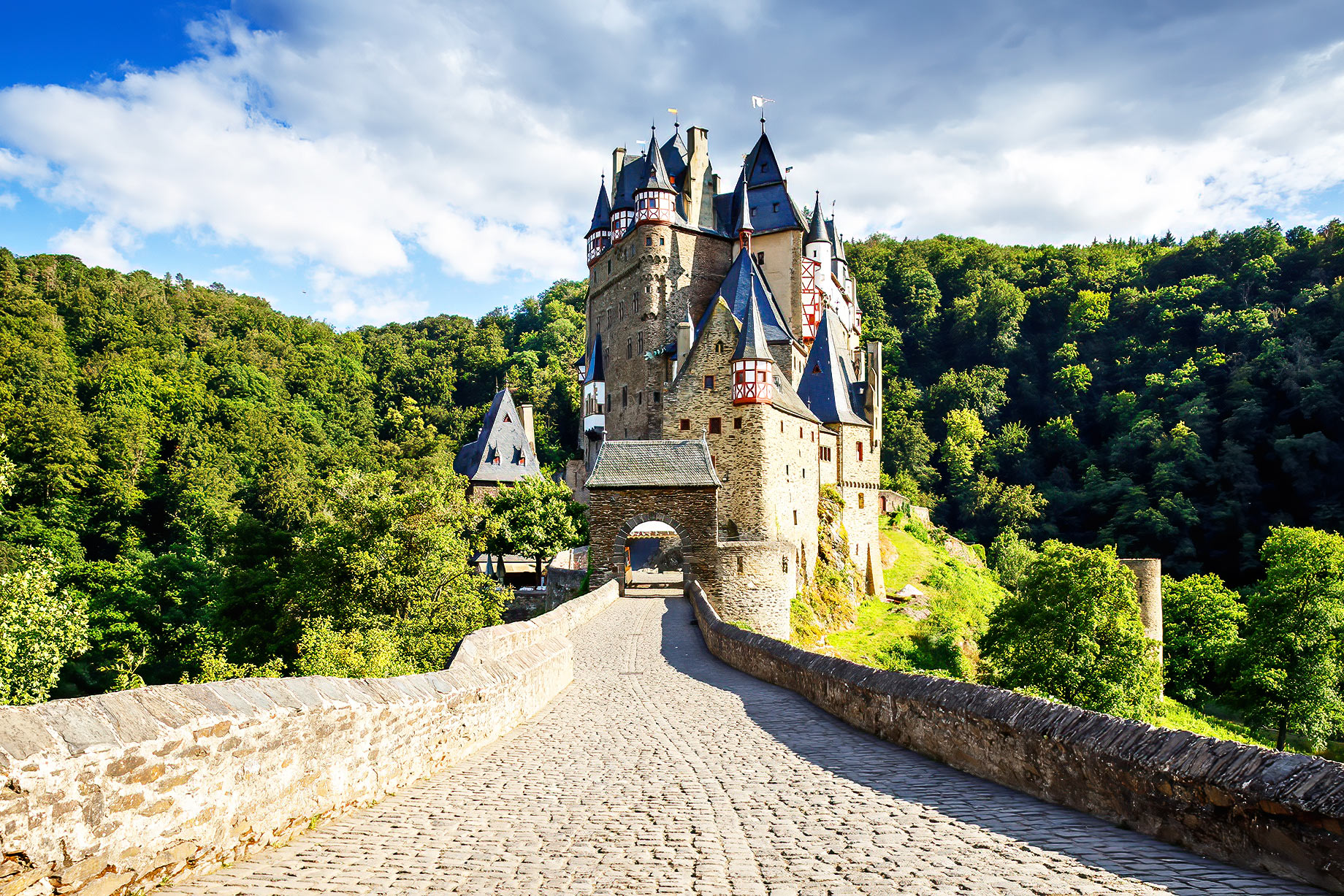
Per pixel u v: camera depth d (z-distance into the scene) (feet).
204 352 433.48
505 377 460.96
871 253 535.60
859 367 250.98
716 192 257.34
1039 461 398.21
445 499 141.90
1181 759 21.52
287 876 20.52
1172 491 326.03
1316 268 401.70
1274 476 323.16
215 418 360.48
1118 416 392.88
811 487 194.70
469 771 34.78
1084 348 448.65
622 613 118.32
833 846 22.20
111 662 144.66
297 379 447.83
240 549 164.14
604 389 272.10
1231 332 383.24
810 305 244.83
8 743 15.81
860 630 184.65
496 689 42.86
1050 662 132.05
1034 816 24.73
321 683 27.22
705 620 95.30
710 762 35.24
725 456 173.06
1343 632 147.43
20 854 15.60
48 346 364.58
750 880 19.66
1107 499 343.46
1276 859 18.34
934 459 413.80
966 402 424.46
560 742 41.39
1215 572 304.30
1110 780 24.06
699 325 237.86
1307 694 143.54
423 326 606.14
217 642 141.59
